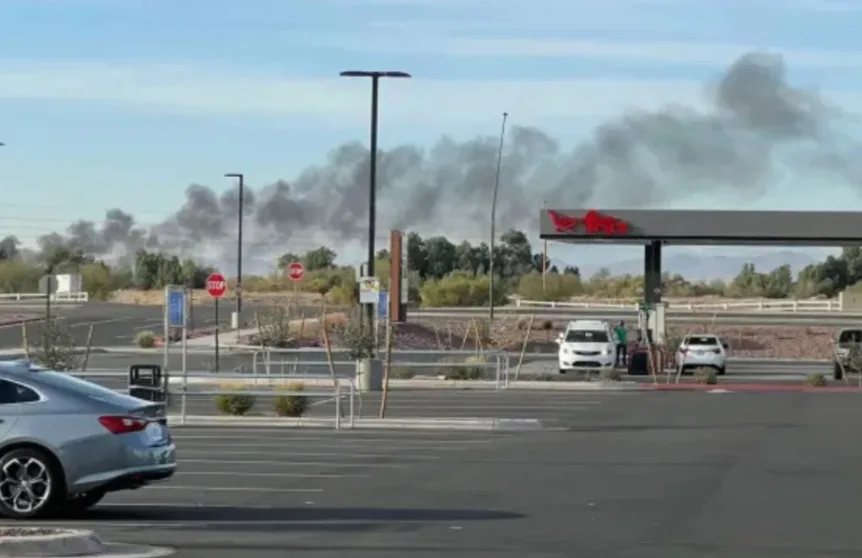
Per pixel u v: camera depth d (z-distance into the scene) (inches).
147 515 757.3
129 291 5738.2
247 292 5472.4
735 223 2618.1
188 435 1295.5
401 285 2763.3
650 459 1090.7
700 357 2498.8
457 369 2228.1
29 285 5290.4
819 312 4089.6
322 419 1427.2
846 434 1330.0
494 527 716.7
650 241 2741.1
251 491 872.9
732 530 710.5
